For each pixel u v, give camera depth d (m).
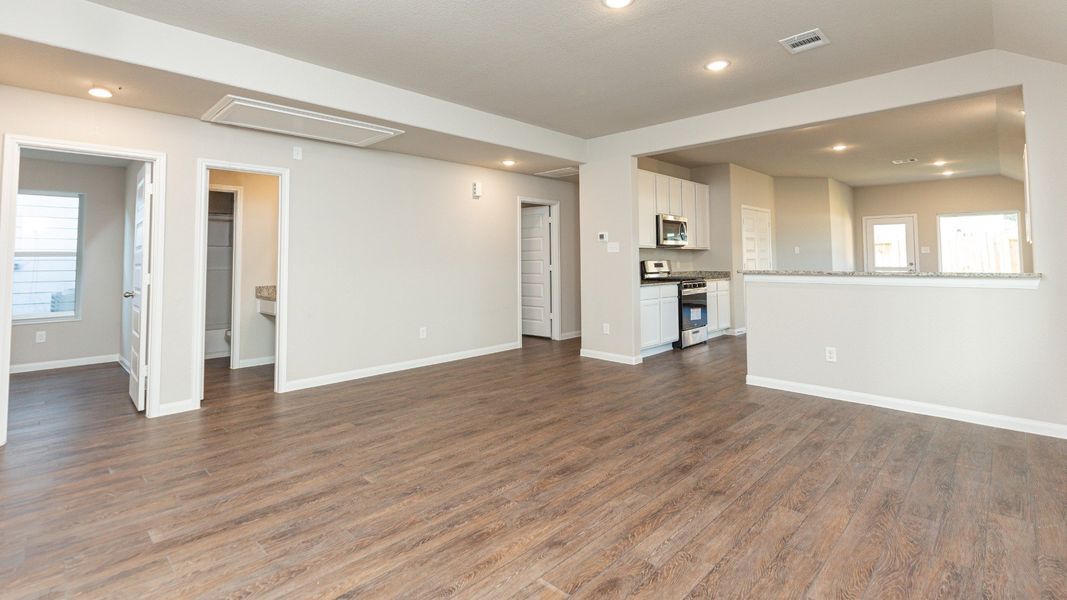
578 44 3.15
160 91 3.16
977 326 3.24
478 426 3.30
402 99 3.93
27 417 3.52
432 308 5.34
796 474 2.50
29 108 3.08
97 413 3.62
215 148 3.82
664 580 1.67
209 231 5.69
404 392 4.20
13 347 4.95
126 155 3.43
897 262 8.59
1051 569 1.70
